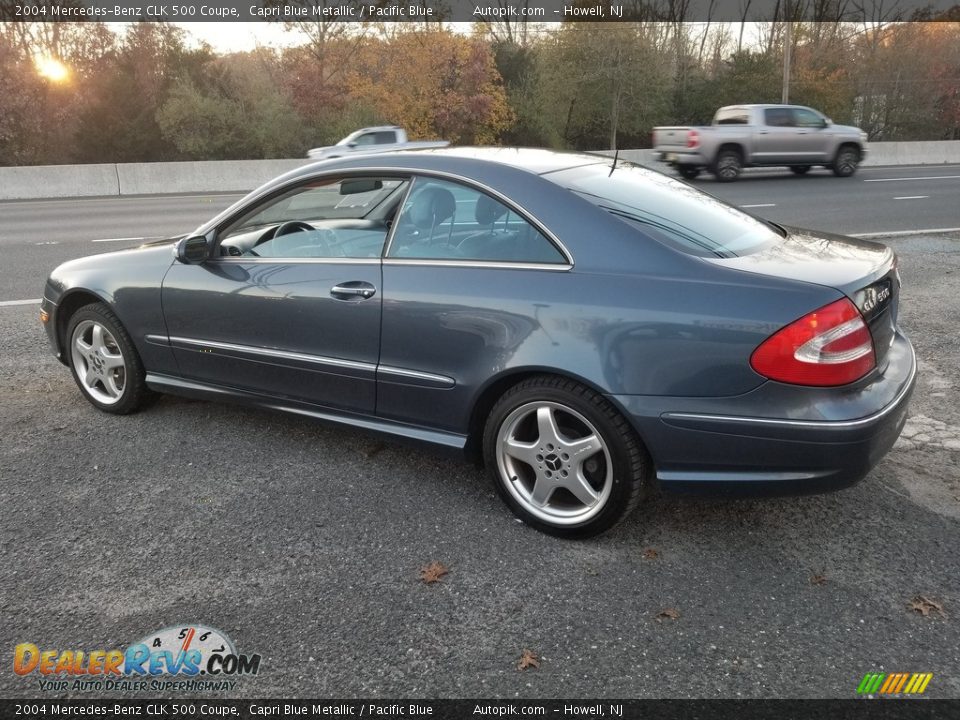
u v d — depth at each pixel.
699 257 2.84
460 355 3.12
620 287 2.82
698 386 2.70
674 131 19.44
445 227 3.24
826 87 42.16
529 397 3.00
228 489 3.51
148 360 4.19
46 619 2.62
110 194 20.89
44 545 3.06
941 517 3.18
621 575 2.82
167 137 36.28
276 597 2.73
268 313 3.64
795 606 2.63
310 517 3.26
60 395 4.74
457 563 2.91
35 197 20.27
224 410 4.44
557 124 42.81
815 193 16.14
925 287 7.12
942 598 2.66
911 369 3.02
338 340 3.46
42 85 34.84
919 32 44.88
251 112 36.72
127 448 3.95
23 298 7.37
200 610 2.66
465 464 3.74
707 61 48.47
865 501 3.32
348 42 37.44
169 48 38.56
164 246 4.21
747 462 2.72
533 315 2.93
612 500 2.91
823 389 2.61
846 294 2.62
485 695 2.27
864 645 2.44
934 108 44.69
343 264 3.47
